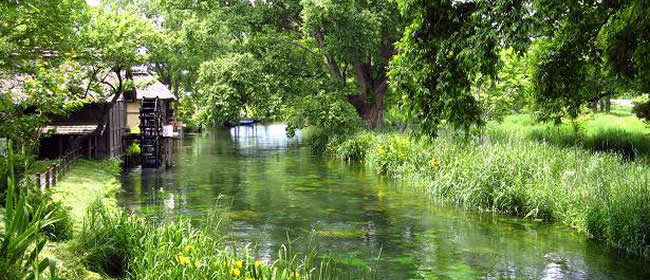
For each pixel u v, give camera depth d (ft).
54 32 54.80
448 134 77.61
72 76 56.70
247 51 124.88
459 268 36.99
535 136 82.99
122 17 72.13
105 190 60.75
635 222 39.81
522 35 31.94
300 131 196.44
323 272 36.04
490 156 58.44
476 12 33.65
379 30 115.65
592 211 44.52
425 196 63.77
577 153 57.21
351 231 47.44
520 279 34.68
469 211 54.85
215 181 78.02
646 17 40.91
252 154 116.88
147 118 94.68
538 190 51.16
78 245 30.40
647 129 91.81
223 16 117.29
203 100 119.85
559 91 45.14
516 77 81.30
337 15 108.27
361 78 127.85
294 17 124.67
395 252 40.98
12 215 20.42
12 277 19.24
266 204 59.98
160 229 34.01
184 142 151.12
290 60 124.47
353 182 75.36
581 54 43.86
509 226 48.39
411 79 37.96
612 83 62.75
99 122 79.66
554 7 34.76
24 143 45.42
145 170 91.20
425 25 37.58
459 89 36.94
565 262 38.06
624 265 37.29
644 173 46.62
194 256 28.91
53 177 51.93
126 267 30.89
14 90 64.28
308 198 63.52
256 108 118.42
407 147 81.20
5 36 52.60
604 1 40.55
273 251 41.09
